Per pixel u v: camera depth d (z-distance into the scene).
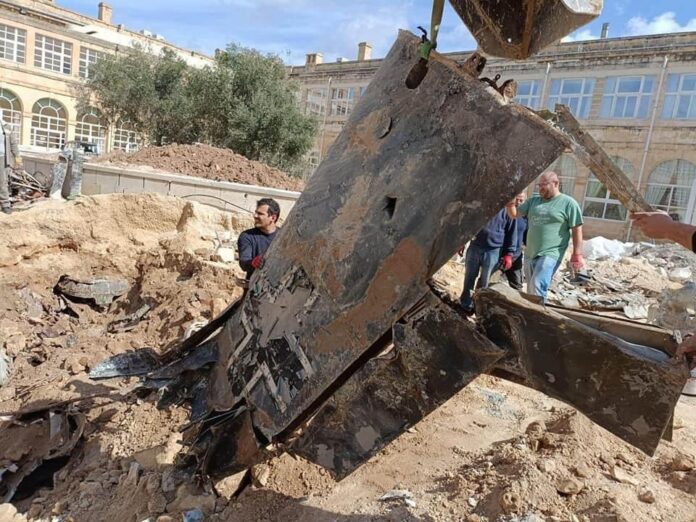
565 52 23.97
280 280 2.31
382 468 3.19
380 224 1.87
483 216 1.60
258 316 2.40
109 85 21.06
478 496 2.71
